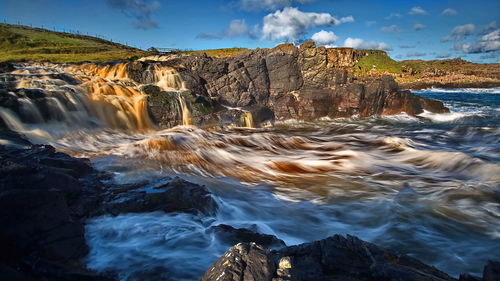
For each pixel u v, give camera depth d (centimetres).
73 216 677
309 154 1720
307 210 939
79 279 484
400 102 2998
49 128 1672
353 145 1952
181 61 2909
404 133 2312
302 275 462
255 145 1872
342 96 2977
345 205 980
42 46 5612
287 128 2608
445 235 792
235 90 2852
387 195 1068
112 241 623
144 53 5091
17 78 2133
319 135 2319
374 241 761
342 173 1345
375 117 2975
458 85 7600
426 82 7394
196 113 2367
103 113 1981
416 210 938
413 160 1560
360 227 839
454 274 631
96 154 1403
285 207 959
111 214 731
